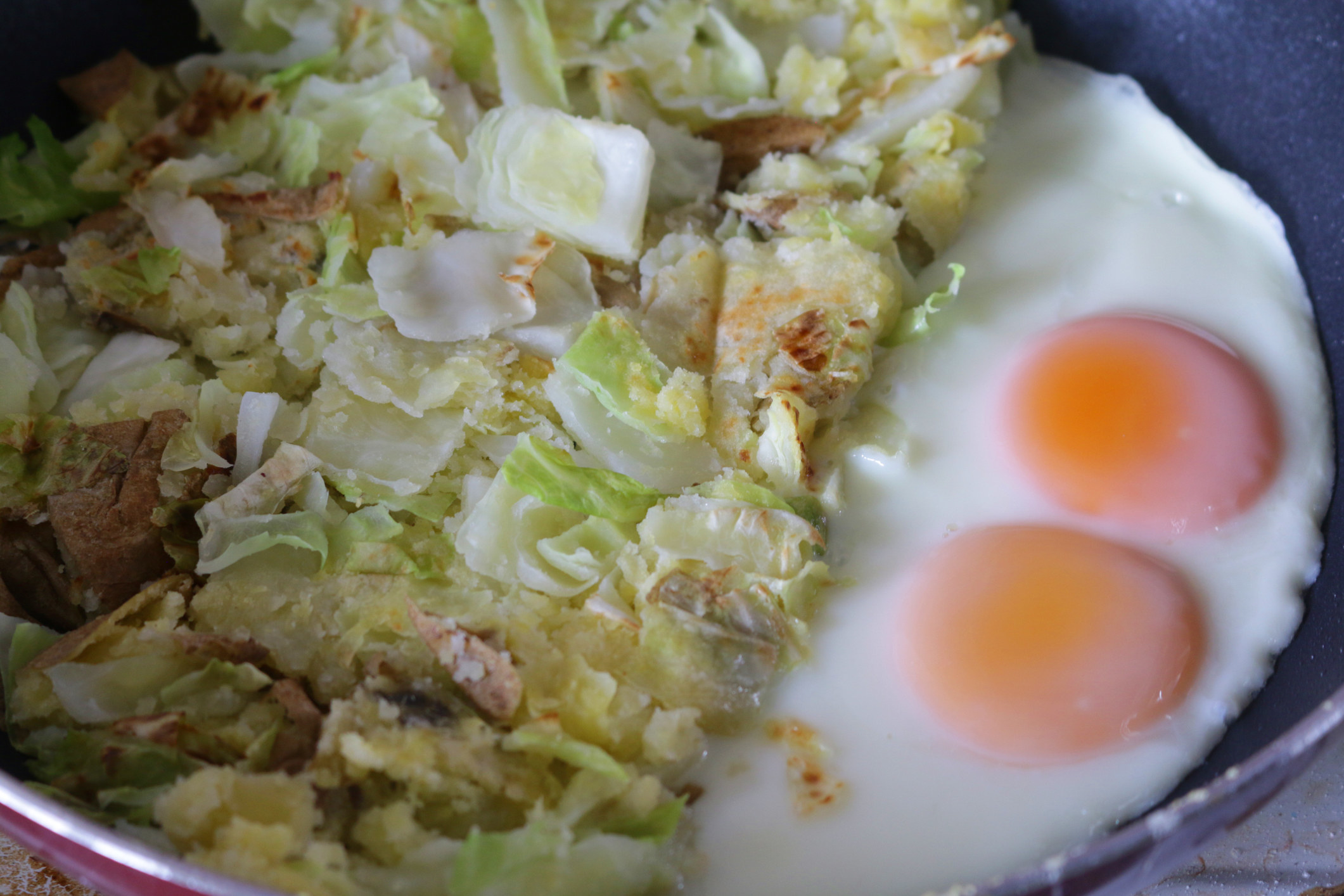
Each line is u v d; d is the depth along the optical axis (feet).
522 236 1.01
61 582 0.93
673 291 1.00
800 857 0.88
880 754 0.91
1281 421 0.98
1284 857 0.90
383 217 1.05
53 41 1.11
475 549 0.93
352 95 1.09
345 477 0.95
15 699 0.88
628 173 1.02
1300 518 0.96
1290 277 1.03
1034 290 1.03
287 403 0.99
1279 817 0.91
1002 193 1.08
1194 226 1.05
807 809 0.89
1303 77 1.04
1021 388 1.00
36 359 0.98
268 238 1.04
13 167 1.07
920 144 1.07
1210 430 0.97
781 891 0.87
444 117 1.07
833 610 0.94
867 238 1.03
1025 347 1.01
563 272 1.02
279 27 1.14
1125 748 0.90
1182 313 1.02
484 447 0.97
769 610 0.92
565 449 0.97
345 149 1.08
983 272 1.04
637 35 1.10
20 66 1.10
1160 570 0.94
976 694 0.91
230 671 0.88
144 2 1.15
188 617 0.92
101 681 0.88
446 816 0.86
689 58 1.10
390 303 0.99
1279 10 1.05
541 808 0.85
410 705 0.87
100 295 1.00
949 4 1.11
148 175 1.06
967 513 0.97
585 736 0.88
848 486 0.98
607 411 0.97
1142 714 0.91
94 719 0.88
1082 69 1.13
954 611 0.93
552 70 1.08
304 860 0.82
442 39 1.11
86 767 0.86
